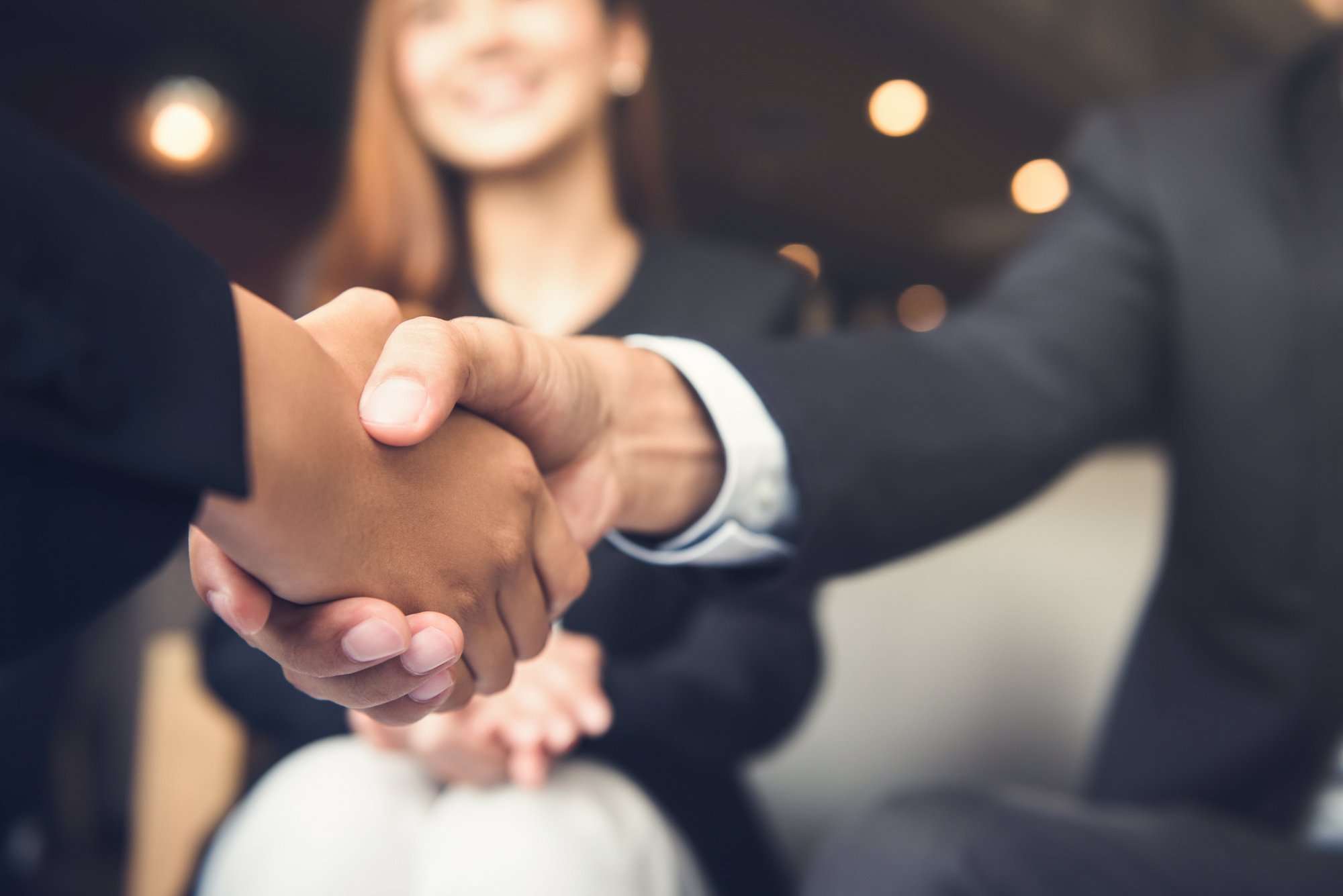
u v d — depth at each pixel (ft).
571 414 1.98
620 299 3.98
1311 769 2.59
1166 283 2.78
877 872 2.28
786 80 19.63
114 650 6.47
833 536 2.16
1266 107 2.80
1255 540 2.63
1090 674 3.97
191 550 1.72
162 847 4.56
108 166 17.12
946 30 17.58
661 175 4.91
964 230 28.86
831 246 30.27
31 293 1.38
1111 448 4.33
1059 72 19.58
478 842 2.57
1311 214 2.68
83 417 1.41
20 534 1.36
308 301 4.28
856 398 2.23
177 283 1.54
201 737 4.54
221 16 15.71
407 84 4.09
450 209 4.22
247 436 1.60
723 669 3.16
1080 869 2.27
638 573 3.31
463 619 1.85
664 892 2.73
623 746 3.13
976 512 2.34
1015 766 4.01
